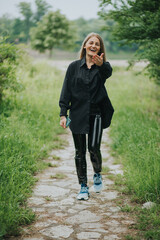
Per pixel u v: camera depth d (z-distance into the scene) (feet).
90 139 11.78
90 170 16.48
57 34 131.23
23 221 9.92
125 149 18.33
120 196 12.37
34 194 12.53
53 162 17.53
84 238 9.01
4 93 26.32
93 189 13.33
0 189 10.96
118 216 10.55
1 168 12.91
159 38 20.65
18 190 11.99
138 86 45.85
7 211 9.81
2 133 17.24
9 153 15.07
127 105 34.32
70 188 13.48
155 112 30.37
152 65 23.98
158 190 11.87
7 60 24.20
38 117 25.52
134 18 20.27
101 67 11.13
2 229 8.86
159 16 18.98
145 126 22.16
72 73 11.64
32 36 133.08
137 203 11.67
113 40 22.39
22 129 19.56
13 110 24.70
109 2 20.12
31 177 14.19
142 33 20.62
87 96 11.41
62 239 8.95
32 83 38.70
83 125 11.43
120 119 27.25
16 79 25.93
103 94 11.55
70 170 16.28
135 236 9.07
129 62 24.54
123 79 55.31
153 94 41.06
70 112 11.85
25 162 15.08
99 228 9.67
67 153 19.61
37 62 57.36
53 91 37.37
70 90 11.76
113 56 181.16
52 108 29.73
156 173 12.58
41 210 10.98
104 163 17.53
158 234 9.00
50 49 133.39
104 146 21.38
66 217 10.45
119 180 14.25
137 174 13.05
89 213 10.81
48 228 9.62
